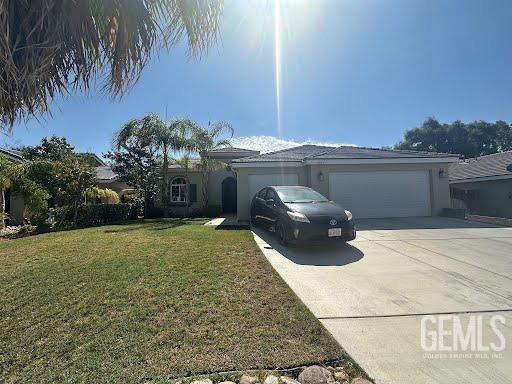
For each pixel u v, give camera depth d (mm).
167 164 19188
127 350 3408
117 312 4312
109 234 10344
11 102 2125
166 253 7332
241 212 14008
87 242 8961
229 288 5070
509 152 19266
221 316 4121
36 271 6207
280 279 5520
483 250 7668
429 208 14227
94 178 15266
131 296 4812
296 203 8664
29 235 11922
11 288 5359
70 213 14211
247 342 3502
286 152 17328
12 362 3320
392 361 3148
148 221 15047
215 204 21109
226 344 3469
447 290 5031
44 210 13531
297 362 3145
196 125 18578
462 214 13273
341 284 5332
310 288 5145
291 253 7492
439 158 14031
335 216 7754
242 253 7266
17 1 1816
